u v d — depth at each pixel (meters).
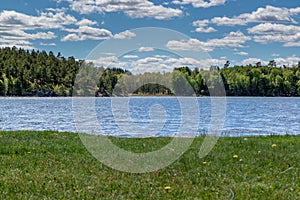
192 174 10.76
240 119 51.28
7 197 8.45
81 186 9.36
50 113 62.69
